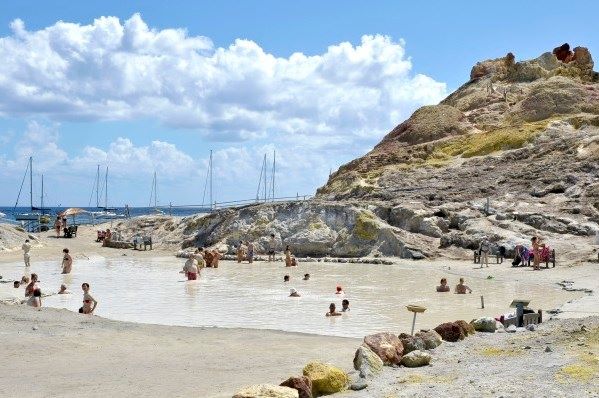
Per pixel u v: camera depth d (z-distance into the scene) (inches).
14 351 585.6
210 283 1416.1
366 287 1316.4
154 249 2534.5
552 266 1592.0
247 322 872.9
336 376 438.0
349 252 2102.6
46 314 787.4
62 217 3095.5
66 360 554.3
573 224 1893.5
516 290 1210.0
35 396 434.0
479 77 4200.3
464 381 445.7
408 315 924.6
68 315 793.6
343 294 1197.1
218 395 430.3
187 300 1122.7
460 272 1571.1
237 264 1985.7
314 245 2167.8
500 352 544.7
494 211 2102.6
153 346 627.5
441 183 2527.1
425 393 417.4
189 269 1487.5
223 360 558.9
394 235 2014.0
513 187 2309.3
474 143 2940.5
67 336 658.2
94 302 928.9
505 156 2640.3
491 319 677.3
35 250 2308.1
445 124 3336.6
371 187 2652.6
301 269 1776.6
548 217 1958.7
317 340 676.1
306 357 573.3
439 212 2153.1
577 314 807.7
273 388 389.1
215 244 2404.0
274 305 1053.2
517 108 3324.3
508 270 1574.8
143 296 1179.9
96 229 3097.9
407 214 2134.6
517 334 641.0
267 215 2384.4
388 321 873.5
